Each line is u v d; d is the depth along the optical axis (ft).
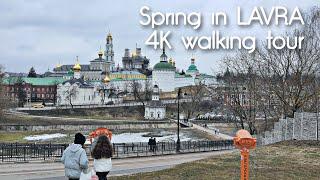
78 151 59.16
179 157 180.24
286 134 165.68
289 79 234.38
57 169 127.75
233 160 114.42
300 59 231.91
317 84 233.35
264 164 105.81
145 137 456.45
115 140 413.39
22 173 116.98
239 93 321.32
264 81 271.90
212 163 109.09
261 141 215.92
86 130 531.50
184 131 524.93
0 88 529.45
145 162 153.38
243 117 285.23
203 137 444.14
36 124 529.45
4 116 554.05
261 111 287.48
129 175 97.96
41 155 180.14
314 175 93.76
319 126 153.48
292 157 118.42
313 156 120.78
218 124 580.71
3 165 142.72
